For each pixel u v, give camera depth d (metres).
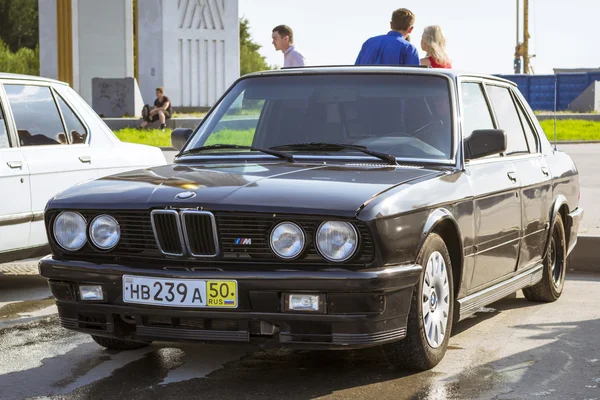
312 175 6.40
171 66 57.41
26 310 8.83
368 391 6.07
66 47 59.19
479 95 7.95
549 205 8.80
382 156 6.90
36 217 9.46
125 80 48.22
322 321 5.79
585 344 7.46
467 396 5.98
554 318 8.50
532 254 8.42
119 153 10.45
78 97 10.34
